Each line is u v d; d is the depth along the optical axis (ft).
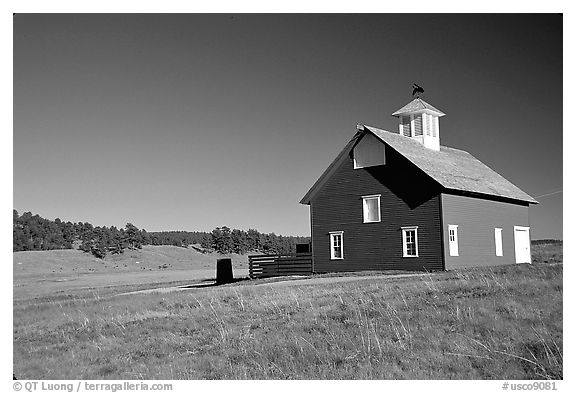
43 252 253.65
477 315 53.01
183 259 292.20
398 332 50.47
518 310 53.52
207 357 48.91
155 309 69.26
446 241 103.30
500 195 117.91
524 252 127.13
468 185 111.65
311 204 118.73
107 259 263.90
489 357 44.80
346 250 113.91
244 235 346.95
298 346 49.24
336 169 116.37
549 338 46.44
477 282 66.95
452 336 48.96
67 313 68.44
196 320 61.00
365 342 49.06
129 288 115.03
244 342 51.80
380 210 110.42
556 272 69.05
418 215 105.91
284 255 120.57
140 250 293.43
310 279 99.60
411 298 61.31
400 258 107.34
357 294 66.64
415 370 43.55
